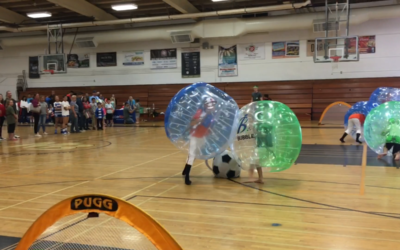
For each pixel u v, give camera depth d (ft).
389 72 50.93
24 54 65.77
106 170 19.80
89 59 63.41
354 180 16.51
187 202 13.32
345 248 8.91
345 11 48.88
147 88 60.80
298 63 54.39
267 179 17.06
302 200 13.35
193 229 10.44
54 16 57.72
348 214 11.62
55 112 41.70
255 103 15.93
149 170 19.69
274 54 55.36
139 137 36.94
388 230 10.12
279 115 15.52
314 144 28.89
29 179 17.69
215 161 17.62
